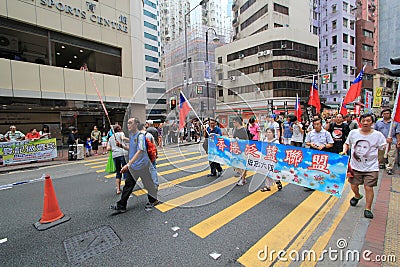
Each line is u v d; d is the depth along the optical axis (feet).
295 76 82.43
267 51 80.74
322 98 95.45
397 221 9.59
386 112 17.02
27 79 33.04
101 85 41.81
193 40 66.08
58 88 36.22
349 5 99.76
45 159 28.27
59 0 37.09
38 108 37.52
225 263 7.55
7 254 8.32
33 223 10.84
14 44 37.68
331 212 11.14
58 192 15.55
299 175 13.19
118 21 45.32
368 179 10.10
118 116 48.67
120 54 45.96
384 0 111.75
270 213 11.32
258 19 91.71
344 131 17.42
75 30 38.99
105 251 8.36
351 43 101.50
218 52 97.09
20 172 23.11
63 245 8.84
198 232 9.61
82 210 12.16
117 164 14.75
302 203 12.49
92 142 35.19
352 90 25.58
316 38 87.35
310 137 15.06
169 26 202.80
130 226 10.24
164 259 7.81
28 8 33.71
